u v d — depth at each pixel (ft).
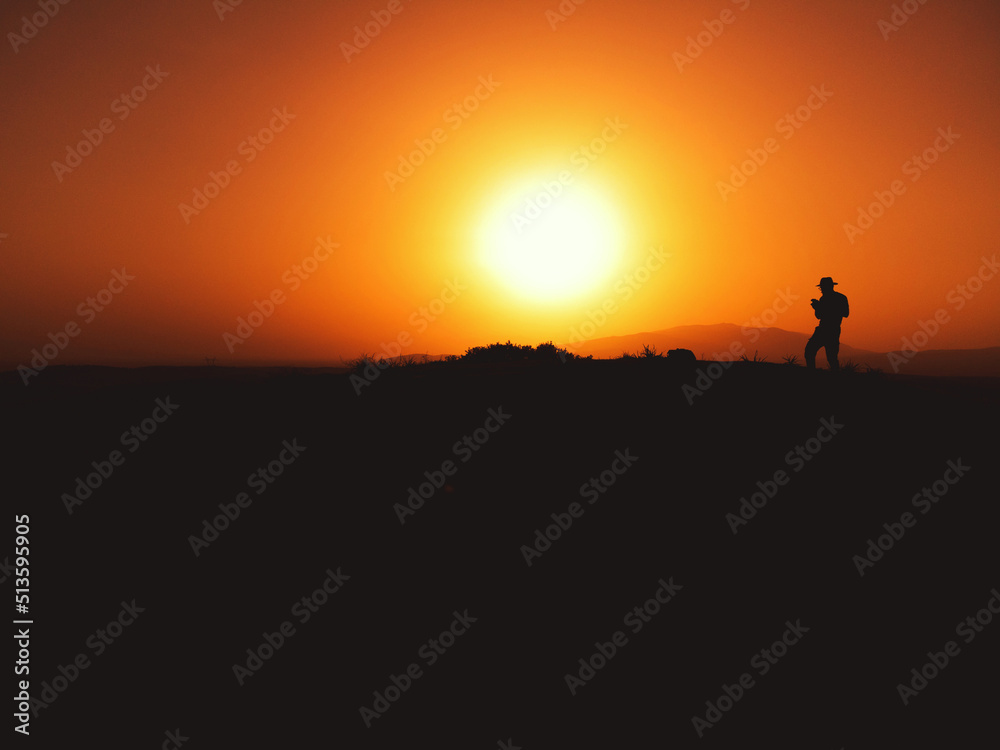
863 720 17.80
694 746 16.88
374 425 35.50
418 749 16.90
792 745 16.85
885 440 33.01
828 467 30.58
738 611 22.24
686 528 26.50
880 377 47.01
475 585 23.59
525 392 39.19
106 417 39.75
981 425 35.35
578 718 17.97
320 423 36.09
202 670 20.15
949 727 17.39
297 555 25.52
